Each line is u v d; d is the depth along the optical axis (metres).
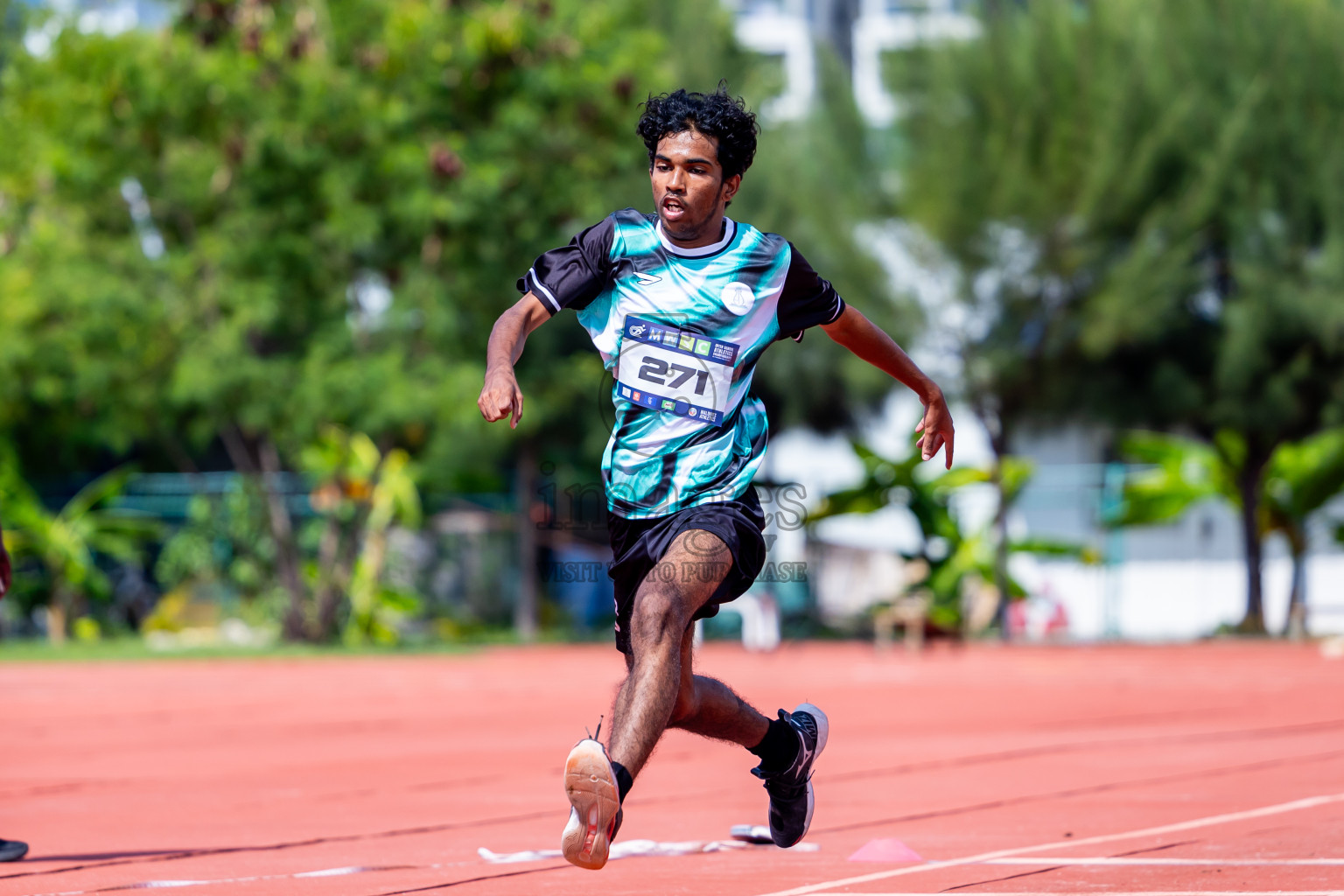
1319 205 81.31
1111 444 94.81
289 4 73.19
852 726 32.59
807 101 94.19
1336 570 97.38
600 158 75.00
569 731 32.88
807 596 90.56
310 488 87.81
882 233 84.25
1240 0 82.44
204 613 87.12
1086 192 78.81
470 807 20.00
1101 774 22.77
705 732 12.95
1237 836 15.77
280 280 70.94
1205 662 64.88
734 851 15.35
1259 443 86.12
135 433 76.88
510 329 11.67
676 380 12.12
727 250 12.27
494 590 95.44
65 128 69.19
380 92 71.75
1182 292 81.12
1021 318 81.38
